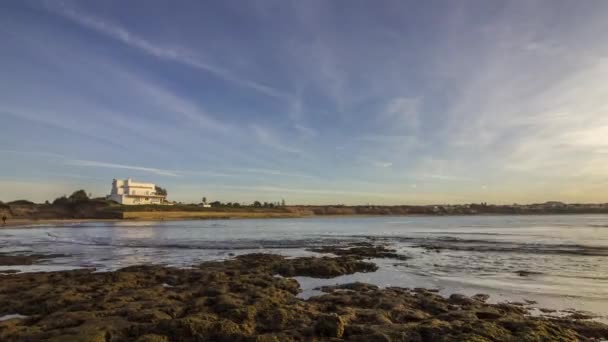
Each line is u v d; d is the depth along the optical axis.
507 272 23.83
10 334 11.06
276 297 15.57
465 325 11.45
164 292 16.98
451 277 22.34
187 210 163.25
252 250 39.03
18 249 40.47
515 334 10.94
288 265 24.97
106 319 12.19
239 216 179.00
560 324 12.78
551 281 20.91
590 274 22.89
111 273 21.72
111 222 111.75
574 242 43.09
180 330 10.88
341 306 14.76
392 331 11.09
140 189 160.12
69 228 81.56
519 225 93.25
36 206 129.25
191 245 44.69
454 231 70.38
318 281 21.45
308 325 11.90
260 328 11.95
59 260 31.62
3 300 15.85
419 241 47.91
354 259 28.48
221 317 12.48
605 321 13.56
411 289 18.83
